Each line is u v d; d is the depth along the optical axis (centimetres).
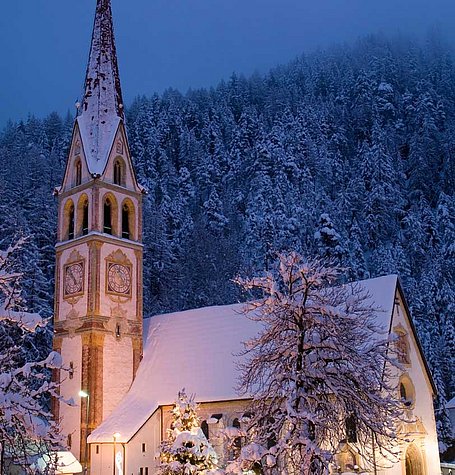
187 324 6216
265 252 11562
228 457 4869
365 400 2781
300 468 2545
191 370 5694
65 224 6350
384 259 11488
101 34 6769
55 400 5872
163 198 13462
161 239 10706
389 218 13525
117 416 5616
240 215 13900
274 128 15388
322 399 2747
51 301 8119
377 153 14550
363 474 4066
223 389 5281
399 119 17688
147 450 5444
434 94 18075
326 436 2814
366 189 14288
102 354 5816
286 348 2817
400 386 4828
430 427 4978
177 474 3291
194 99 19325
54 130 16225
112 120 6506
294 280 2912
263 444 2777
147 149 15175
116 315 6019
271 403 2812
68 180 6406
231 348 5653
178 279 10581
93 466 5444
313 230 12388
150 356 6147
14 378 1900
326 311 2784
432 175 14988
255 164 14712
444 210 13000
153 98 18038
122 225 6338
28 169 10506
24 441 2038
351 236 12500
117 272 6125
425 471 4788
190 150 16000
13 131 15638
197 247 11212
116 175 6412
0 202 8469
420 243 12694
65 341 6016
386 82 18925
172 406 5469
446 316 10062
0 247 7738
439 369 8156
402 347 4944
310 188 14325
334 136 16925
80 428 5609
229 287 10512
